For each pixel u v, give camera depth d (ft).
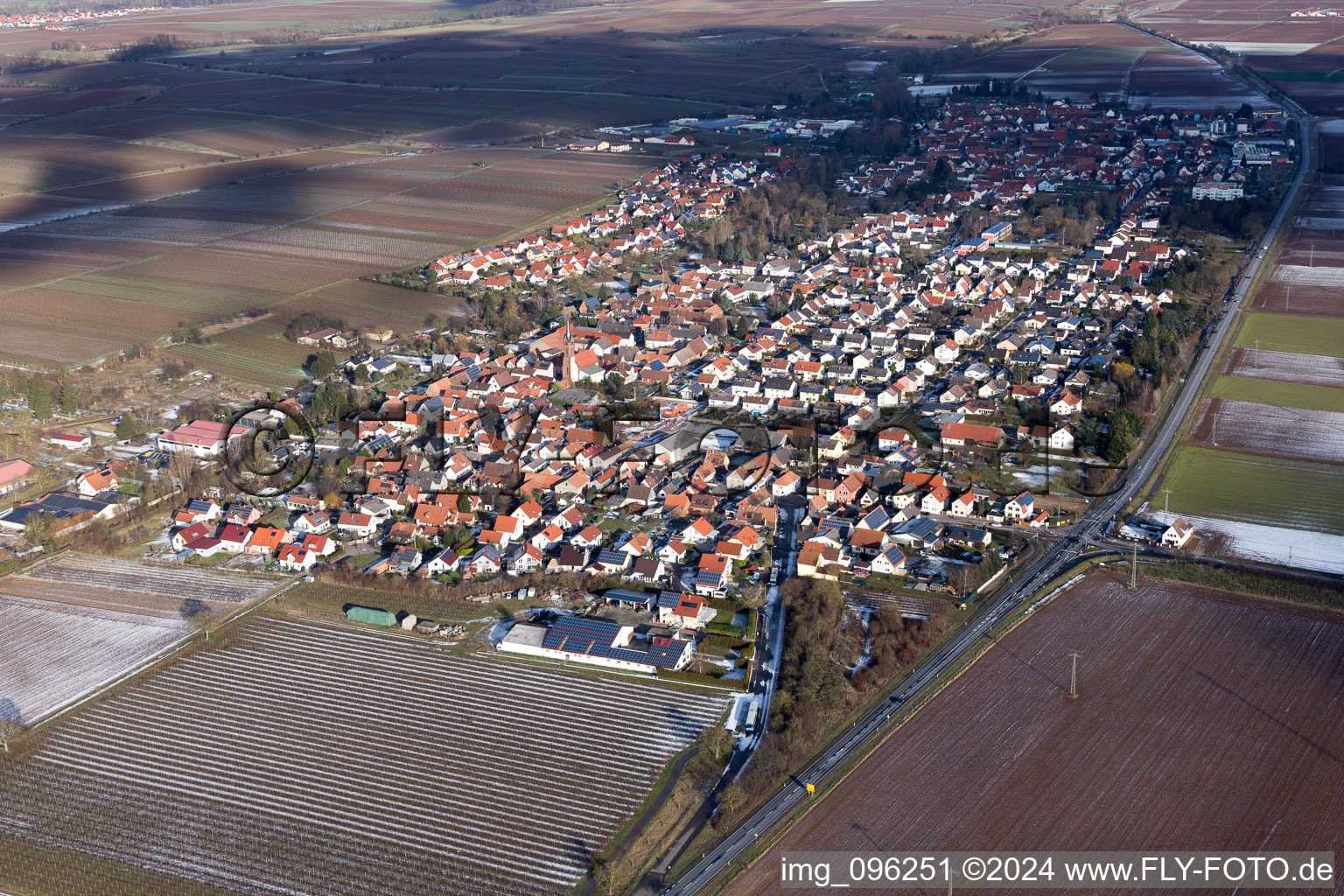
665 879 419.54
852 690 522.88
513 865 429.38
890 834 436.35
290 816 456.86
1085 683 522.06
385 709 522.88
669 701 525.75
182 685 542.98
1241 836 428.56
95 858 435.53
